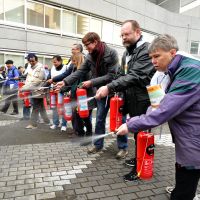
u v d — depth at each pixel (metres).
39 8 12.52
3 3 11.25
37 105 6.27
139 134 2.44
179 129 2.02
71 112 5.21
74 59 5.04
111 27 16.09
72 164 3.99
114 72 4.02
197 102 1.95
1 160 4.09
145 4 18.66
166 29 21.75
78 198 3.04
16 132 5.79
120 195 3.14
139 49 3.29
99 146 4.50
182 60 1.98
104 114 4.38
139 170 2.47
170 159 4.37
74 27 14.11
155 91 2.27
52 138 5.32
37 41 12.62
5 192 3.12
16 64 11.98
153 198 3.10
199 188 3.37
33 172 3.68
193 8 25.98
